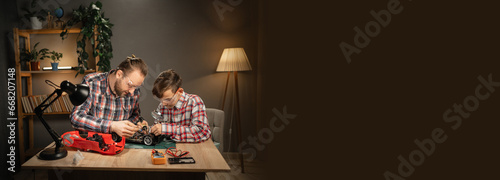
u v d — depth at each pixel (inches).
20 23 132.6
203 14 149.3
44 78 138.8
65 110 132.6
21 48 130.3
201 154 65.8
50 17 133.3
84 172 65.4
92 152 63.9
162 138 74.7
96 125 64.9
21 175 123.4
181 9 147.6
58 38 139.4
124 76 68.1
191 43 149.6
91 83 71.6
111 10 142.3
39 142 140.6
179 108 83.2
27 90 136.3
